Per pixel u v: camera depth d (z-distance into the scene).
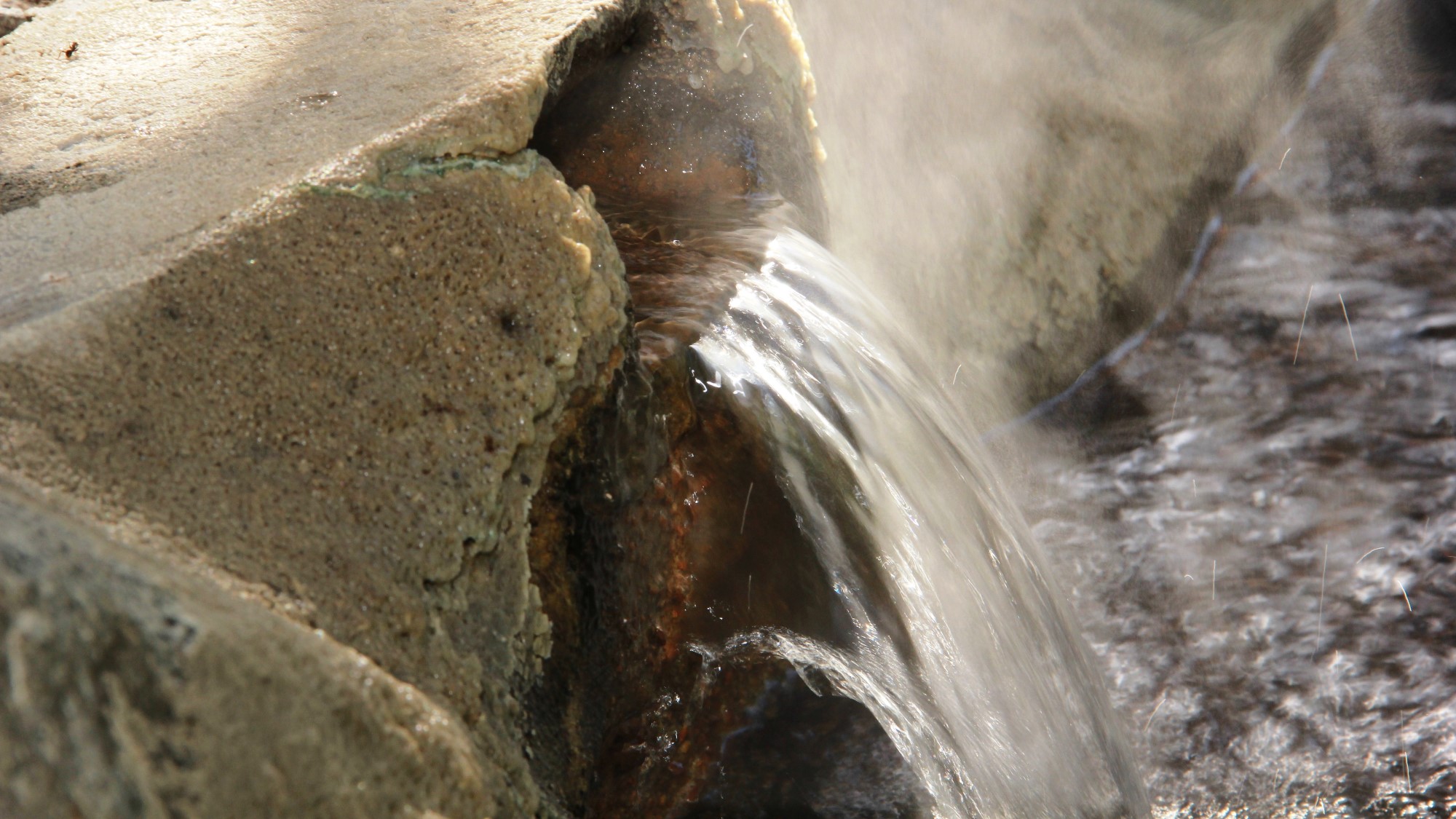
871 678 2.75
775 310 2.91
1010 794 2.82
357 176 2.60
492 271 2.61
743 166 3.14
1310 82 4.66
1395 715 3.03
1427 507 3.29
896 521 2.87
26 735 2.31
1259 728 3.04
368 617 2.46
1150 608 3.20
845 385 2.92
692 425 2.76
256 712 2.38
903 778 2.70
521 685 2.56
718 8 3.12
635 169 3.11
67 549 2.36
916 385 3.05
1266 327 4.06
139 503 2.43
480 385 2.58
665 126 3.11
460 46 2.83
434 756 2.44
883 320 3.09
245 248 2.55
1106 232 4.10
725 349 2.82
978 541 2.99
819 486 2.80
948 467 3.01
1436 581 3.18
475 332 2.59
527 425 2.59
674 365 2.75
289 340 2.53
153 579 2.38
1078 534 3.40
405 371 2.55
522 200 2.64
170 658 2.36
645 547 2.69
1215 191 4.36
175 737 2.35
